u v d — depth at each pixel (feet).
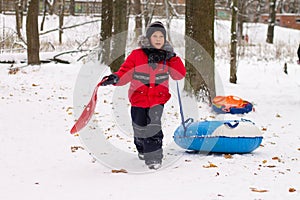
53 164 23.47
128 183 19.92
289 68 84.58
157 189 18.99
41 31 140.36
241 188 19.20
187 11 46.24
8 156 24.98
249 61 92.73
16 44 90.02
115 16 62.49
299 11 241.35
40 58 74.64
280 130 34.40
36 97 46.09
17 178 20.80
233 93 55.88
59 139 29.43
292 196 18.17
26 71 62.85
